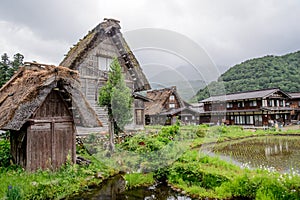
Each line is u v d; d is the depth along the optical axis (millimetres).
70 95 6516
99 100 6723
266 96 25312
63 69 6391
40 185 5234
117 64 6727
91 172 6590
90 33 12109
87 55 9602
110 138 6680
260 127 23469
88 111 6762
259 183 5125
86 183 6082
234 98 27719
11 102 6609
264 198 4660
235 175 5824
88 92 8234
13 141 7238
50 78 6148
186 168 6410
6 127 5883
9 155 7328
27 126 6168
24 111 5910
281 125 24188
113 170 6957
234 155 9797
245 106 27094
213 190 5621
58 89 6539
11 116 5953
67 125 6891
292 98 31766
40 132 6355
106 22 9703
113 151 6570
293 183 4773
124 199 5336
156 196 5535
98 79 7980
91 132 7434
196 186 5891
